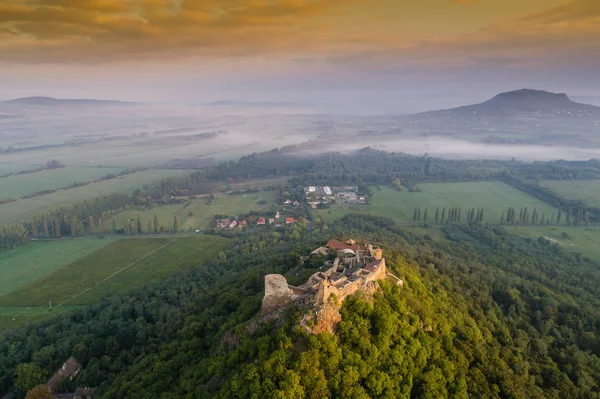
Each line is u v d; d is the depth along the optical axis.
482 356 95.38
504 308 144.25
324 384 67.56
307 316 75.38
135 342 134.12
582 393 99.62
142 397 95.38
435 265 165.62
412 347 81.00
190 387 83.19
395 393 72.75
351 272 100.19
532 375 101.81
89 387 114.75
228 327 99.31
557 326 133.00
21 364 121.25
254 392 67.06
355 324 78.56
